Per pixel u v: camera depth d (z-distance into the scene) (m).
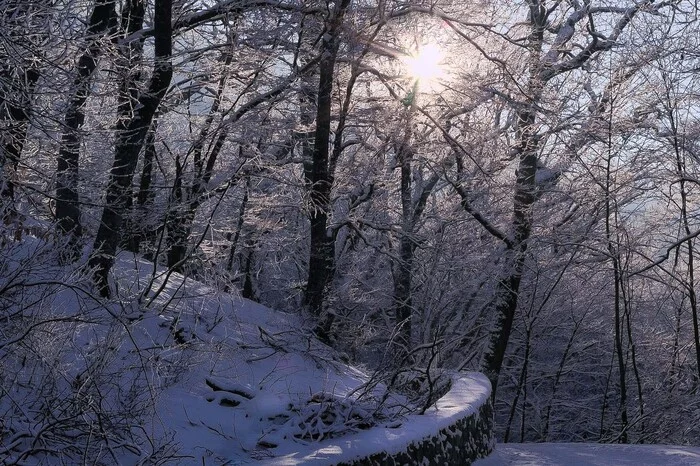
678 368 22.95
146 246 14.91
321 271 14.79
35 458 5.98
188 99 17.83
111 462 6.28
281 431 7.68
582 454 11.52
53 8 7.46
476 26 16.64
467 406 9.90
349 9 15.45
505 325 20.05
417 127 17.97
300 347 11.68
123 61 10.60
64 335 7.04
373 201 20.17
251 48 16.66
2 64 7.54
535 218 20.91
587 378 26.41
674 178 21.11
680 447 11.95
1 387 6.22
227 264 18.64
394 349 17.80
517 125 19.88
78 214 10.46
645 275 21.89
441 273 21.02
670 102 20.91
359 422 7.97
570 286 23.47
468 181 19.38
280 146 18.45
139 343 8.66
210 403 8.19
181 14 16.03
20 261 7.00
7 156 7.76
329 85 14.92
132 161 10.49
